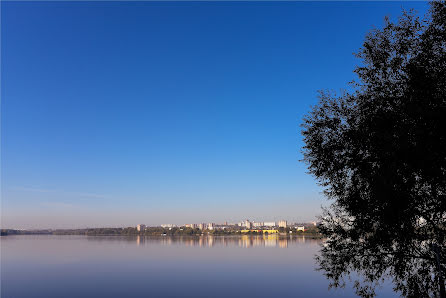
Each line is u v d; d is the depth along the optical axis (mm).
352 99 16734
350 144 16281
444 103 13633
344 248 16281
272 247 160750
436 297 15047
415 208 14211
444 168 13375
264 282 62062
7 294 55031
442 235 14742
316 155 17391
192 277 69750
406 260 15438
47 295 54000
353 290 49438
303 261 96562
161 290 56906
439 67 14156
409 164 13766
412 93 14281
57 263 99938
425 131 13445
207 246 178625
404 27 15469
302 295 50219
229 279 66375
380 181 14000
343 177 16688
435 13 14758
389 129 14625
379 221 14969
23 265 95562
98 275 74500
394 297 33500
